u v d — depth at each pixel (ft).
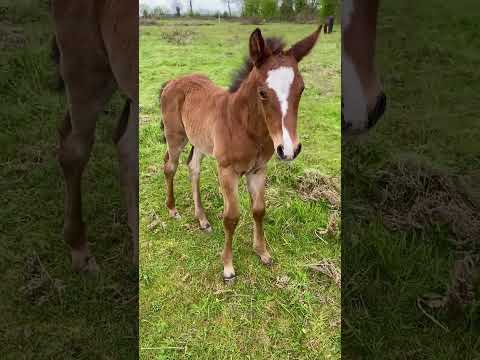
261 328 4.99
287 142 5.20
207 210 6.84
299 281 5.47
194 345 4.78
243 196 7.04
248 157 5.80
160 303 5.15
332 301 5.28
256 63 5.41
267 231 6.14
